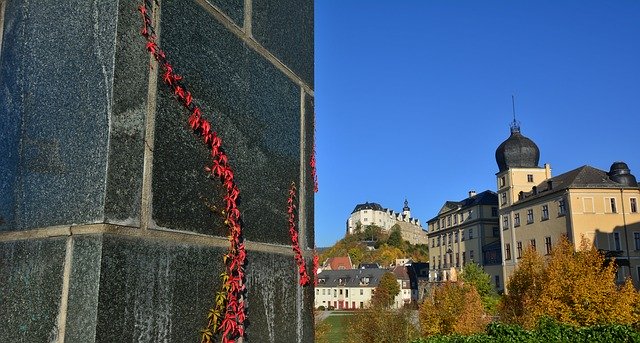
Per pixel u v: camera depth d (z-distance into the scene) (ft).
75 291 4.46
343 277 288.10
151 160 5.11
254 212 6.88
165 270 5.14
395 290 224.33
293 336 7.63
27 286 4.71
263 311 6.85
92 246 4.49
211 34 6.26
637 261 124.36
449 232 211.82
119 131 4.76
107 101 4.73
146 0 5.24
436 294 106.73
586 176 130.52
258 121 7.18
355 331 108.68
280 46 8.10
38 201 4.85
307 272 8.34
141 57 5.12
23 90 5.22
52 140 4.91
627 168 131.54
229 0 6.74
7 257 4.90
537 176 158.81
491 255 175.73
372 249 390.42
